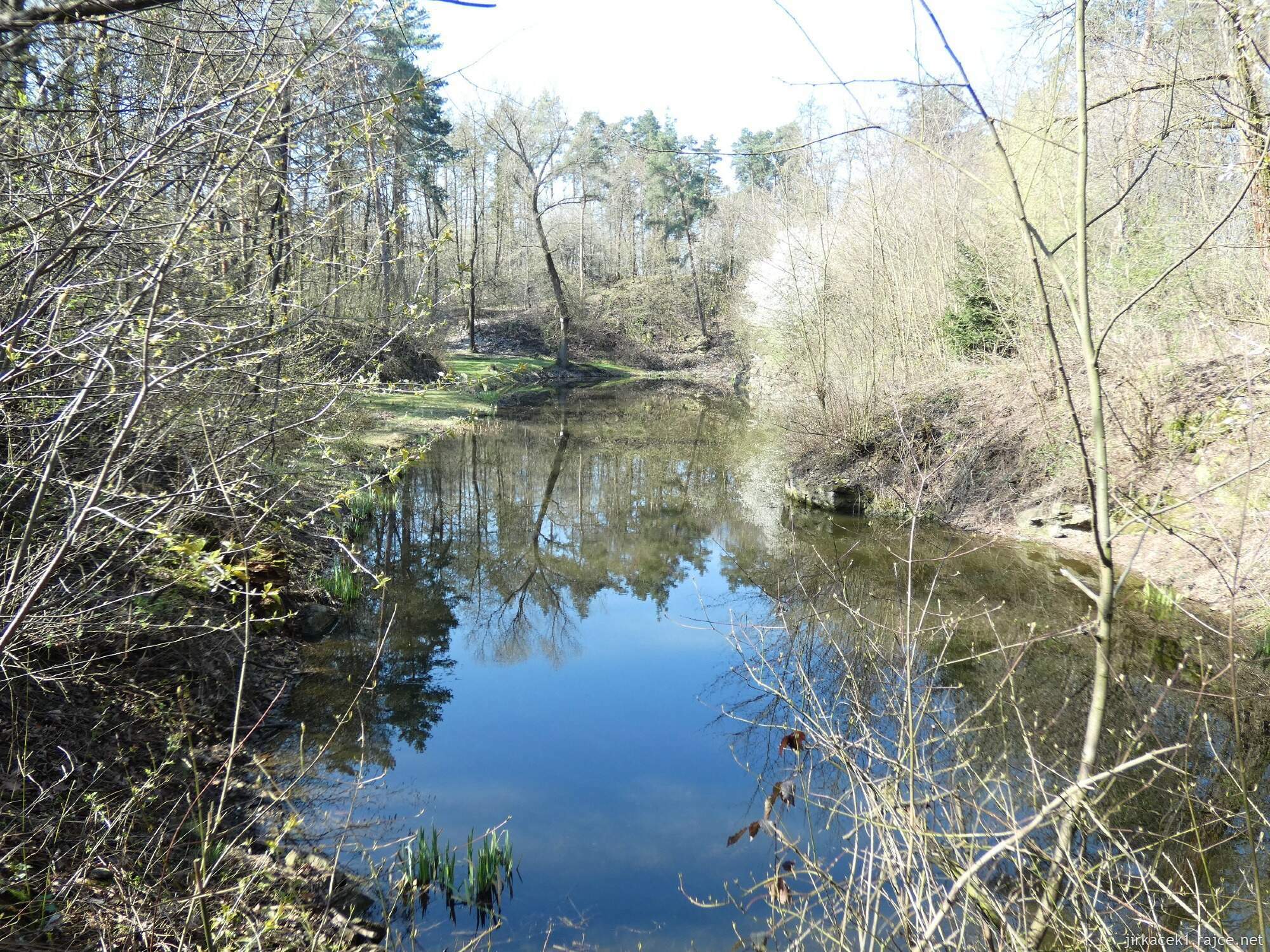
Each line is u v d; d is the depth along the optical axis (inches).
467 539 512.4
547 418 1048.8
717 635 350.0
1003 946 106.7
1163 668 282.2
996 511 484.4
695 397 1315.2
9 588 120.0
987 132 478.9
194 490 135.1
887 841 116.5
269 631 294.2
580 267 2123.5
